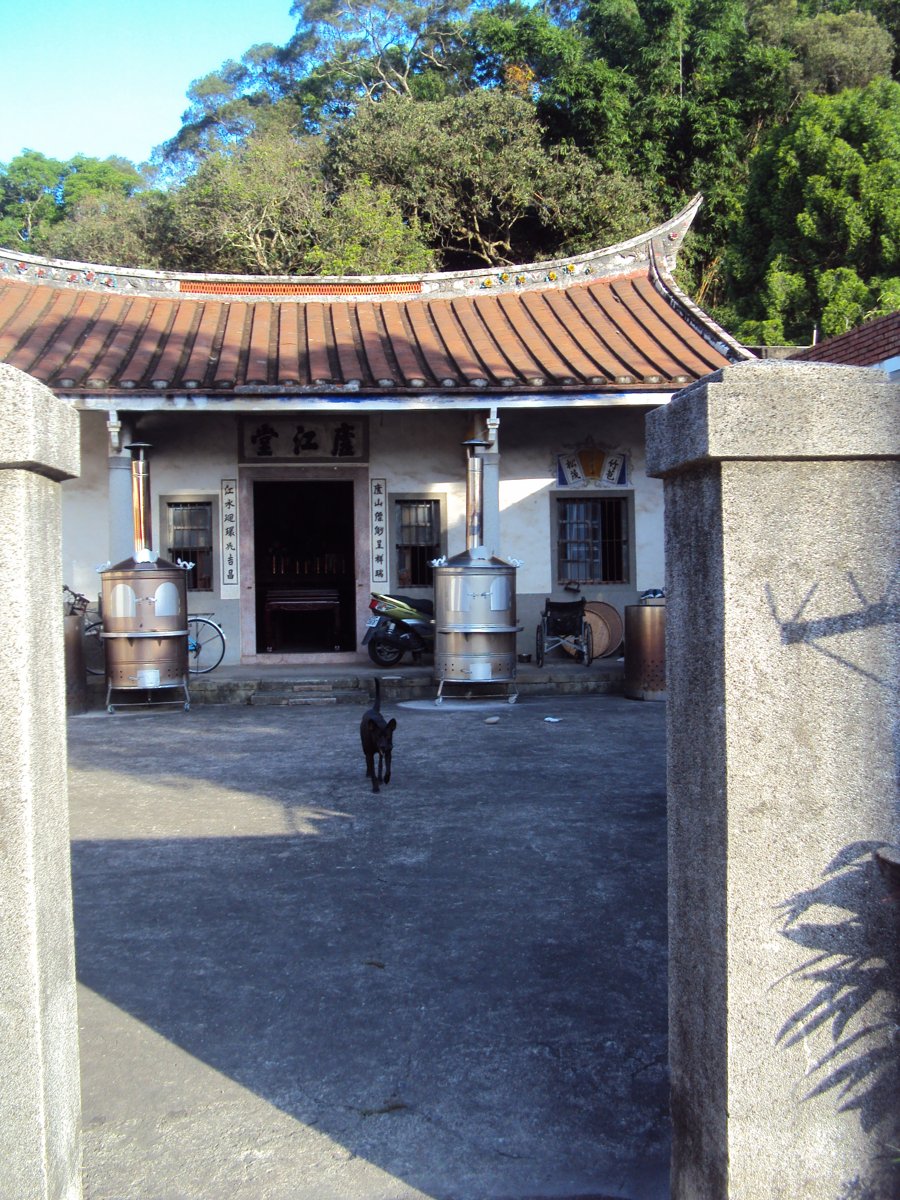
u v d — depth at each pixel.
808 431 2.14
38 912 2.12
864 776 2.18
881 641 2.20
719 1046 2.19
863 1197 2.17
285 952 4.07
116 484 12.02
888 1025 2.18
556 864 5.10
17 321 13.15
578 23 32.31
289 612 15.39
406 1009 3.56
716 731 2.20
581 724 9.46
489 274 15.04
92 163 40.91
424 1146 2.78
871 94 21.69
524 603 13.57
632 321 13.97
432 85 31.94
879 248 20.64
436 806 6.33
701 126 27.11
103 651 12.09
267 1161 2.72
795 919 2.16
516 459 13.62
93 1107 2.98
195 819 6.15
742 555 2.16
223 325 13.99
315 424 13.52
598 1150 2.76
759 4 29.77
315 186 26.23
